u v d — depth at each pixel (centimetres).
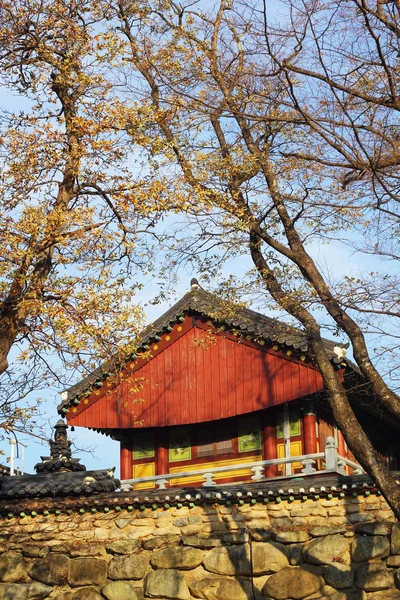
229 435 3125
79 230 1962
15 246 1909
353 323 1877
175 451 3180
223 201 2045
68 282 1928
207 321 3158
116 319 1944
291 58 1911
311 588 2295
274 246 1995
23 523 2553
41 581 2464
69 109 2095
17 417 1939
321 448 3053
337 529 2362
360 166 1836
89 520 2534
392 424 3366
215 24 2150
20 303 1877
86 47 2075
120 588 2412
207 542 2423
